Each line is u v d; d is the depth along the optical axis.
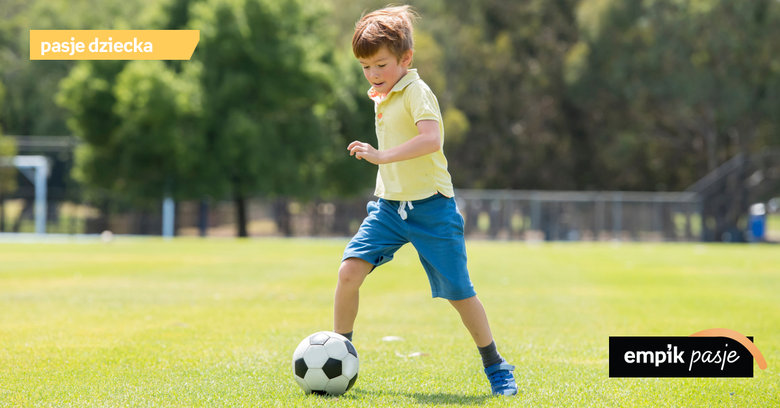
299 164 69.88
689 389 7.54
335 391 7.01
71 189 77.94
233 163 66.88
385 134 7.50
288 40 67.75
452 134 82.19
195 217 72.88
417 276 22.78
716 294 18.14
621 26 78.62
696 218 68.38
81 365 8.46
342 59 81.06
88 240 55.22
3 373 7.98
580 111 90.94
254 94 68.31
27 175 76.62
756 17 71.31
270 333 11.09
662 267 28.23
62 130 86.69
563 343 10.51
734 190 70.31
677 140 85.38
